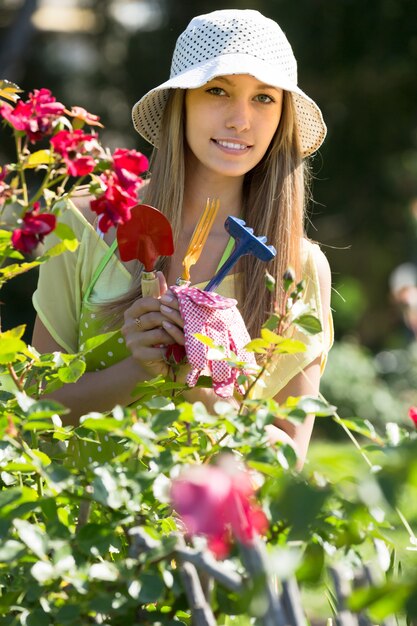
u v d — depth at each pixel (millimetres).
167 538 1702
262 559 1445
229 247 2756
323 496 1387
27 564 1752
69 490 1827
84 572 1690
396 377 11305
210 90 2643
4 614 1738
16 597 1723
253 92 2648
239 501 1435
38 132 1936
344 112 14539
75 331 2846
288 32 13766
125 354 2713
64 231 1957
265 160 2811
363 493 1342
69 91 15586
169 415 1785
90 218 2787
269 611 1447
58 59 15828
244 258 2725
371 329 15852
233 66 2594
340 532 1758
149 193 2820
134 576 1659
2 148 14219
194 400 2561
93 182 1970
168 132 2773
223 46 2684
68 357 2174
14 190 1938
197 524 1384
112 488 1718
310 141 2896
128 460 1837
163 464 1758
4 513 1741
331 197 14984
